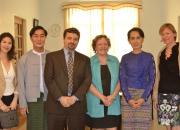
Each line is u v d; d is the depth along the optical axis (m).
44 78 3.10
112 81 3.31
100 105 3.28
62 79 3.03
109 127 3.32
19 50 6.42
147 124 3.29
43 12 7.74
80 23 7.75
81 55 3.14
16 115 3.24
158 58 3.45
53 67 3.07
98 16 7.72
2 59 3.17
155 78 3.35
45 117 3.25
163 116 3.38
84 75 3.11
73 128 3.07
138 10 7.61
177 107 3.30
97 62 3.31
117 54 7.69
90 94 3.31
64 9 7.71
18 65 3.25
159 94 3.40
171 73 3.28
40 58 3.27
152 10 7.58
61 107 3.04
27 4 6.67
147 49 7.64
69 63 3.06
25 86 3.26
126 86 3.29
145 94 3.25
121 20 7.68
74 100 3.00
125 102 3.32
